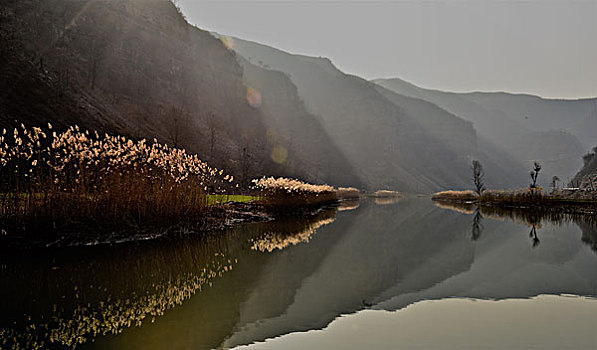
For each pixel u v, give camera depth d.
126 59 71.19
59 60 56.84
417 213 40.06
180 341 6.14
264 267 11.88
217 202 21.52
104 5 73.31
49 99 42.94
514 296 9.30
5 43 45.00
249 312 7.67
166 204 15.64
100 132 45.59
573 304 8.62
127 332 6.47
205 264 11.94
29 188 12.91
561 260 14.47
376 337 6.45
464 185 182.50
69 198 13.30
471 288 10.05
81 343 5.97
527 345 6.12
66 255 12.15
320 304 8.33
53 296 8.45
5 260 11.46
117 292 8.85
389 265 12.94
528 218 33.31
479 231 24.03
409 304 8.48
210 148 69.44
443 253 15.78
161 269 11.12
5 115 34.25
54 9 63.44
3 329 6.53
